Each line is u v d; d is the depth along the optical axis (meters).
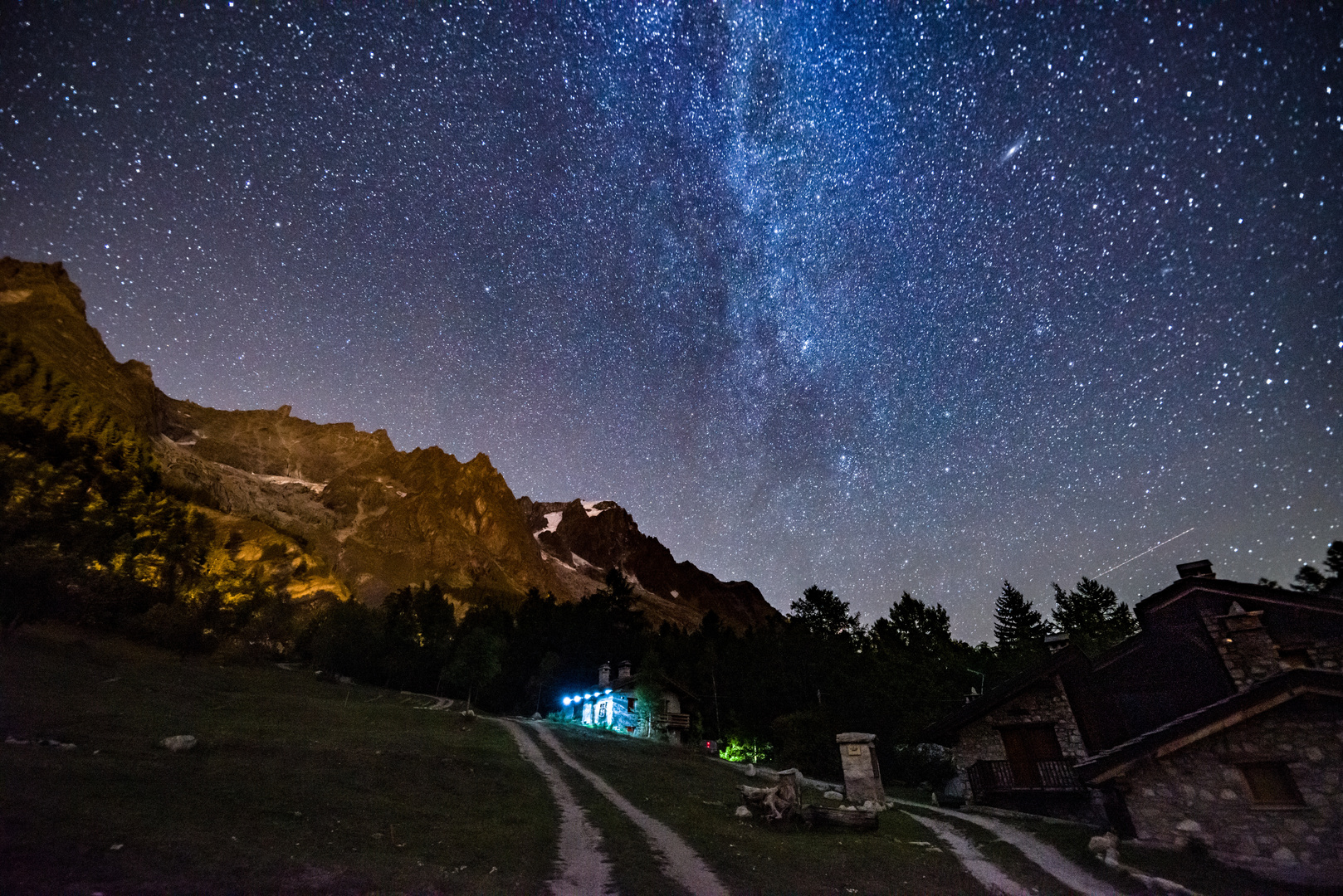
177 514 63.94
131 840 8.84
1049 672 25.27
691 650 63.97
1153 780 16.12
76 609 37.47
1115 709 24.17
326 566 108.56
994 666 53.44
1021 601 71.69
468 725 34.00
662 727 46.31
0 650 23.58
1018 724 25.30
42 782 10.37
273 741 18.97
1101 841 16.23
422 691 56.53
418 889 9.29
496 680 57.31
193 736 17.02
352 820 12.60
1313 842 13.79
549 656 59.16
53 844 8.05
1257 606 22.28
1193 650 23.25
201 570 60.88
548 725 42.00
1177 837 15.38
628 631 74.81
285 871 8.96
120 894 7.13
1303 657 20.95
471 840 12.66
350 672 55.19
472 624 69.81
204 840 9.57
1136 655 24.62
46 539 34.84
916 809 24.56
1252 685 15.82
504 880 10.46
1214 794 15.25
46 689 19.34
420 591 78.62
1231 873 14.03
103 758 12.96
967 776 25.52
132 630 40.22
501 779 19.89
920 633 68.31
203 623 43.47
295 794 13.58
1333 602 20.91
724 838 15.23
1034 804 23.48
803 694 45.31
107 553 43.34
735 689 51.03
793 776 18.61
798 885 11.89
